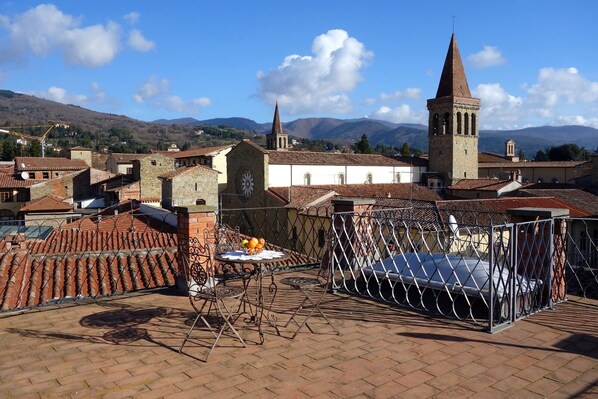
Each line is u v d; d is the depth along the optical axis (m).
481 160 76.25
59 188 49.12
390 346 5.45
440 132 51.66
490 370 4.80
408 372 4.77
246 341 5.61
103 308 6.89
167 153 64.81
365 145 86.00
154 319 6.41
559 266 7.02
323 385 4.49
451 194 41.97
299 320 6.36
